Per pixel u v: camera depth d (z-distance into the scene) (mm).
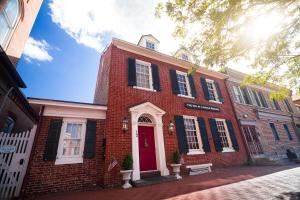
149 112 9281
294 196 4348
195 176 8680
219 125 12375
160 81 10852
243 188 5613
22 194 5758
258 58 5773
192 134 10703
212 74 14234
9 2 5992
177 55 7961
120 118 8344
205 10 4461
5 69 4730
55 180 6477
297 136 18016
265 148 13680
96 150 7648
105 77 10312
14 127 6809
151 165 8578
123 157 7676
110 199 5195
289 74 7289
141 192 5945
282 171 8602
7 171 5648
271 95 8094
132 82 9500
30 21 8078
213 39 5023
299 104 24312
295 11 4352
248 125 13836
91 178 7129
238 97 15125
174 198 4969
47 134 6941
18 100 6422
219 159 10734
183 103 11070
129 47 10398
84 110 7973
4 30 6039
